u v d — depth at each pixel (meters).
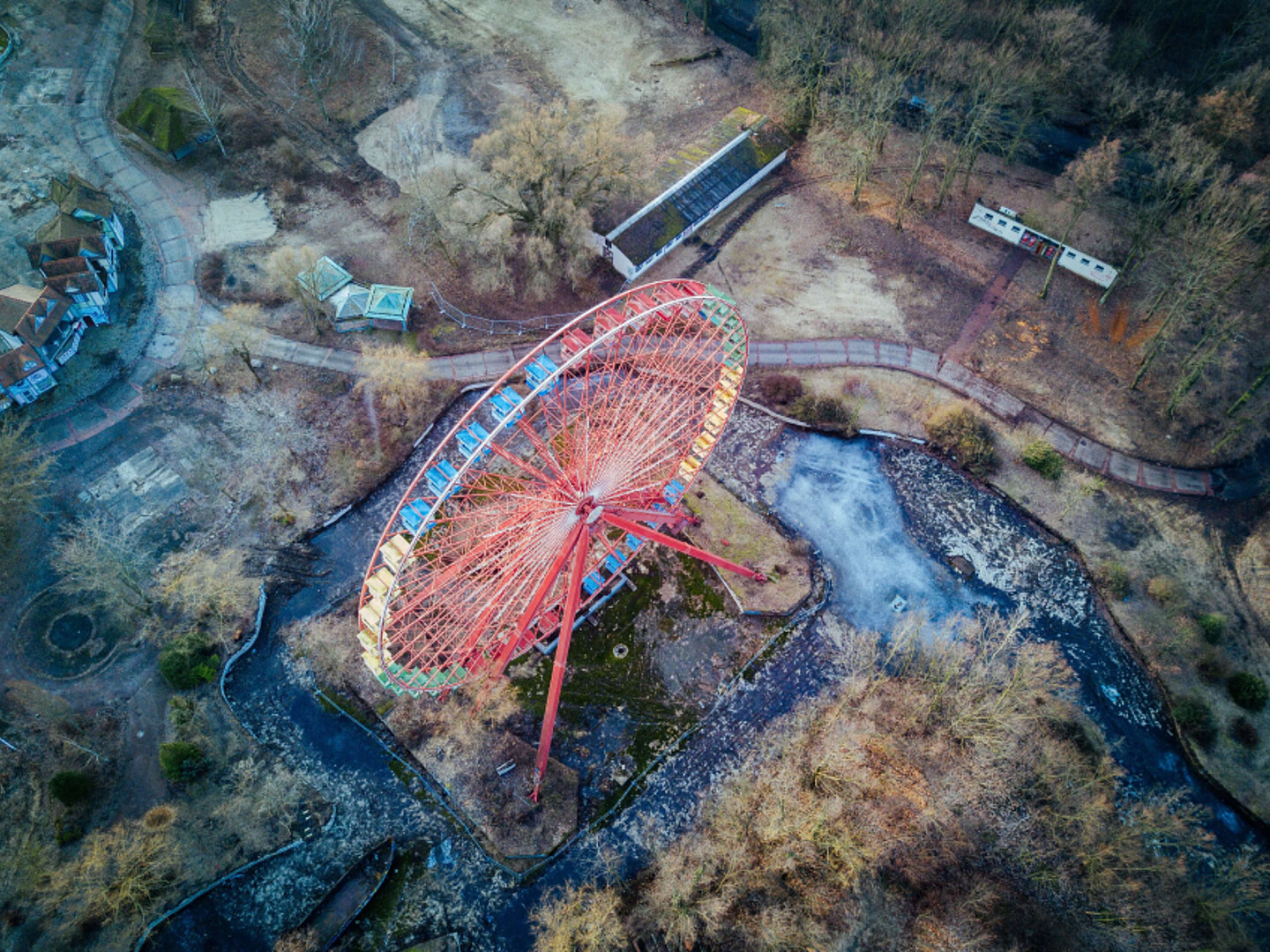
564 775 82.25
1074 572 96.25
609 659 89.25
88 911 73.25
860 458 103.88
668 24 149.12
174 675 83.88
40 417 101.38
